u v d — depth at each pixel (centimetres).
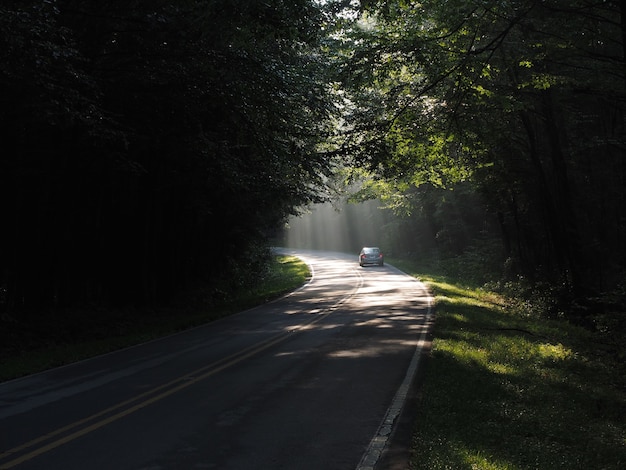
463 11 1358
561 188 2236
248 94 1727
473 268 3972
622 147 2031
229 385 912
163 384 932
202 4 1366
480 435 625
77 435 645
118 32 1647
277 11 1332
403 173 2256
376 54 1526
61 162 1816
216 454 577
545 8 1346
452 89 1750
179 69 1680
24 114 1466
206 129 2059
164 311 2344
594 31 1541
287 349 1282
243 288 3403
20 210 1808
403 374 977
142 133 1908
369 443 609
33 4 1181
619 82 1670
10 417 734
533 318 2128
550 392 894
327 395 832
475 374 944
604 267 2378
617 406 864
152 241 2439
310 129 2084
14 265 1788
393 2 1457
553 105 2138
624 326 1396
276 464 546
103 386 933
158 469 534
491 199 3003
